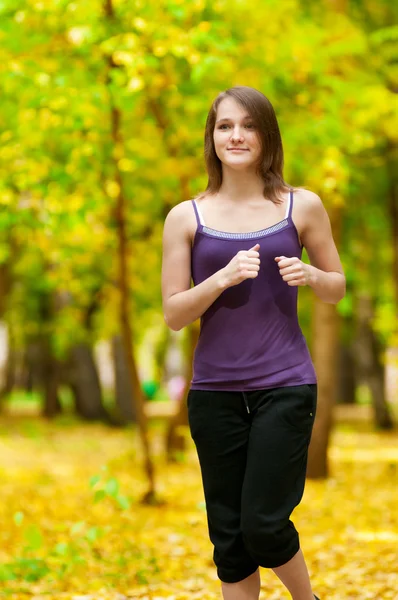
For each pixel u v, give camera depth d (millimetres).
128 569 8367
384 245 26109
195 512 13156
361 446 26594
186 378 20453
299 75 13938
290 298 4539
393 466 19750
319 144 13367
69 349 37094
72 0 11359
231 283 4258
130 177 14258
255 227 4539
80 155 12273
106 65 12094
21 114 11930
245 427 4551
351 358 44219
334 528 11516
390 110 15172
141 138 13500
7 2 11266
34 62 11633
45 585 7660
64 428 34062
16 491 15125
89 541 7988
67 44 12094
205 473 4629
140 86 11062
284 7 13898
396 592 6996
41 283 27984
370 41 16828
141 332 32812
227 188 4648
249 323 4480
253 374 4465
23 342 38250
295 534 4492
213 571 8492
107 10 11750
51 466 20609
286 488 4410
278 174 4676
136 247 16609
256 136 4559
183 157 13055
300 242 4734
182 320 4473
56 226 13219
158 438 28812
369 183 22297
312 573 8195
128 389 37250
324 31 14781
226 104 4594
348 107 14203
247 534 4387
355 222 23516
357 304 31859
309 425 4527
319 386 17719
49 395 39094
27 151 12336
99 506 13375
